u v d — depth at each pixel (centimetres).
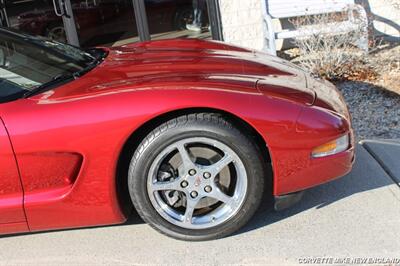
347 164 277
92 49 368
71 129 252
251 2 650
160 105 250
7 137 250
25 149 252
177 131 254
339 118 272
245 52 356
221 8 649
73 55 333
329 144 266
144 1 644
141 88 260
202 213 277
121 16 645
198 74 283
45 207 265
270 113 256
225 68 302
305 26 561
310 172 268
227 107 252
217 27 658
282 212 299
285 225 287
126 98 254
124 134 252
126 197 277
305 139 261
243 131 257
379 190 313
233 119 258
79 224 274
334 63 529
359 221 284
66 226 275
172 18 657
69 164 260
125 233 295
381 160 347
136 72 293
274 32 583
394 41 652
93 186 261
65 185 266
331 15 590
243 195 267
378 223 281
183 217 273
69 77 294
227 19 655
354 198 307
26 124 251
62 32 642
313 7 613
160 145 256
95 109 253
